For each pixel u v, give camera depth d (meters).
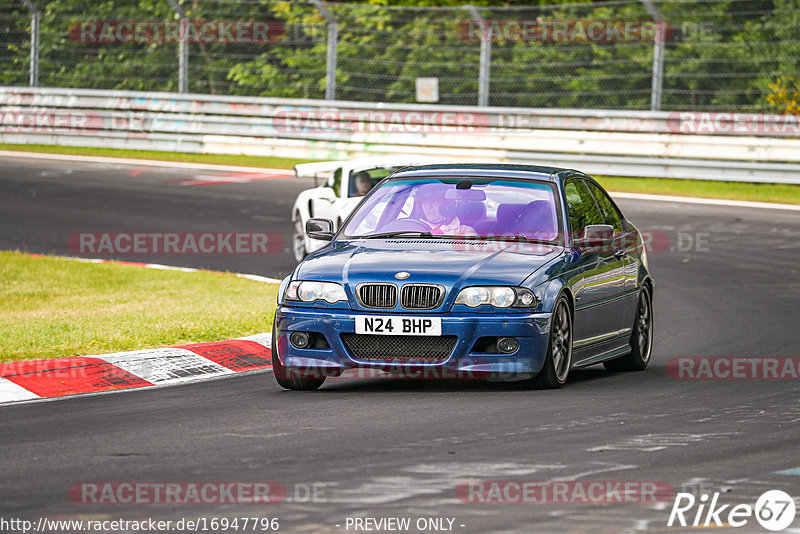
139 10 82.06
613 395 22.42
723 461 16.72
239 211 57.12
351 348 22.48
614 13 72.12
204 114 75.94
